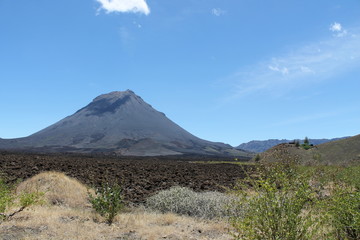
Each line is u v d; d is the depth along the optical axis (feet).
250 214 17.11
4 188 31.83
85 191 43.86
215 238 23.54
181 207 33.55
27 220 26.50
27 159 110.32
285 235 15.93
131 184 55.47
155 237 23.65
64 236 22.49
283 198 16.75
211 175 78.59
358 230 17.89
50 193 39.83
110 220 28.78
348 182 38.27
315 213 17.49
